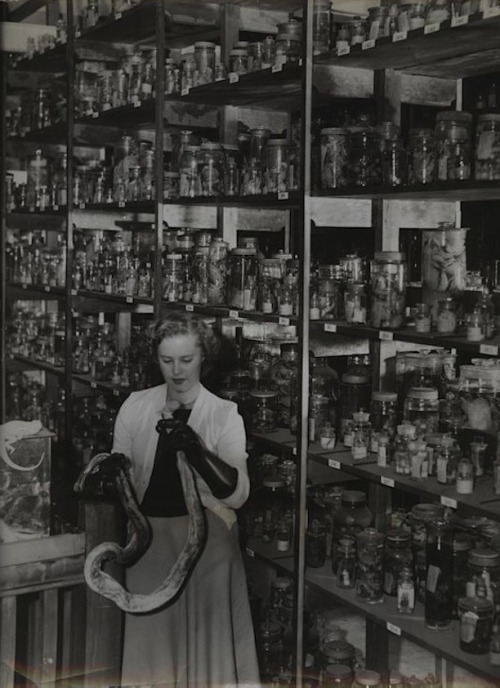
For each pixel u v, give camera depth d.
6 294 5.38
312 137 2.88
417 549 2.64
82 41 4.54
